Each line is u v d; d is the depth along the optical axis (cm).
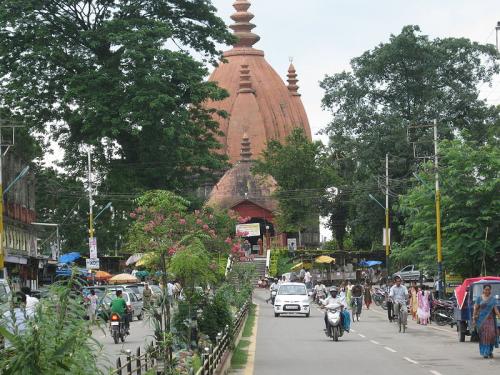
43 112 6106
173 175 6047
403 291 3750
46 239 6325
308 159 9312
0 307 875
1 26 5878
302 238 10794
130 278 5934
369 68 8075
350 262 8875
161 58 5872
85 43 6109
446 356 2545
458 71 8250
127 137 6103
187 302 2141
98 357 932
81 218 6456
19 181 5628
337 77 8331
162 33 5897
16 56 6028
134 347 2927
